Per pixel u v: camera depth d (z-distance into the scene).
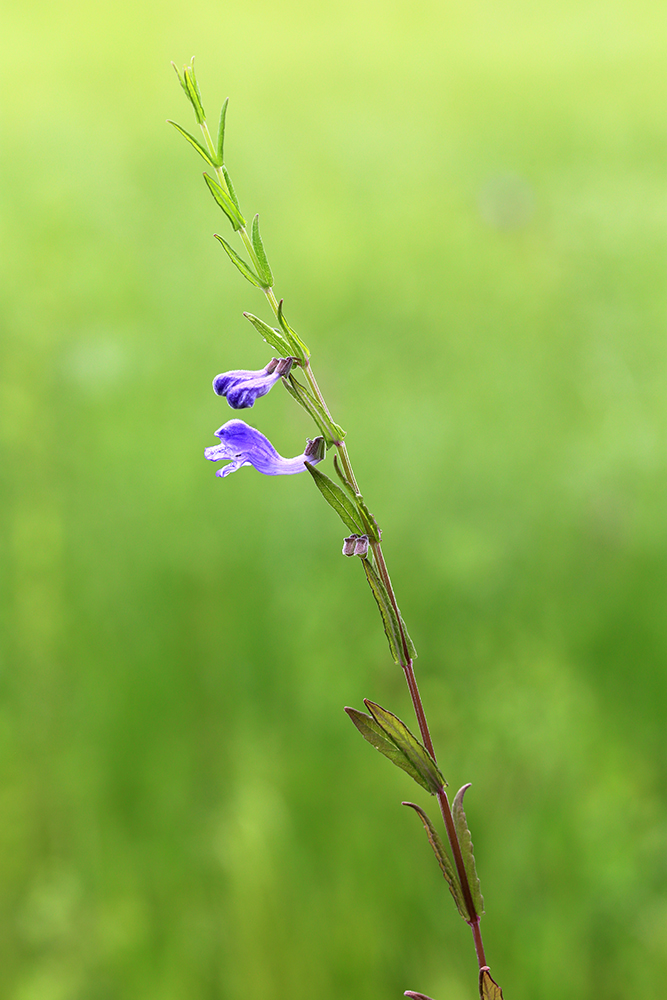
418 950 0.78
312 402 0.57
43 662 1.08
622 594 1.14
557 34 5.63
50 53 4.74
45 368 1.68
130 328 1.81
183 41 5.04
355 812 0.88
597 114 3.59
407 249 2.23
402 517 1.32
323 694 1.02
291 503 1.31
